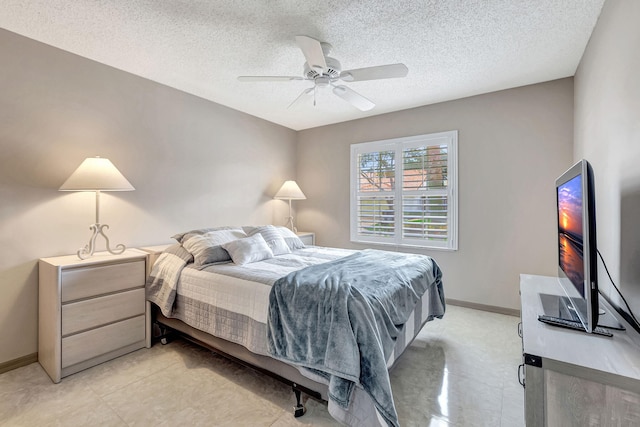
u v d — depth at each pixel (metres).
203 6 1.86
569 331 1.28
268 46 2.33
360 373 1.42
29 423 1.64
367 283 1.85
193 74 2.84
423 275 2.39
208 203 3.53
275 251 2.99
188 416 1.70
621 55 1.55
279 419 1.67
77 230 2.50
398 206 3.91
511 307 3.23
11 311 2.17
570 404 1.05
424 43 2.29
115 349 2.32
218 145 3.63
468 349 2.47
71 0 1.80
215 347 2.16
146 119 2.94
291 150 4.75
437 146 3.62
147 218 2.96
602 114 1.89
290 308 1.72
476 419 1.67
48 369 2.11
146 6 1.86
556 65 2.65
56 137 2.37
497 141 3.25
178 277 2.38
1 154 2.13
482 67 2.69
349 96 2.55
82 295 2.13
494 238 3.30
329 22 2.02
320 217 4.62
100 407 1.77
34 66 2.26
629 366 1.01
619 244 1.56
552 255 3.02
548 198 3.02
